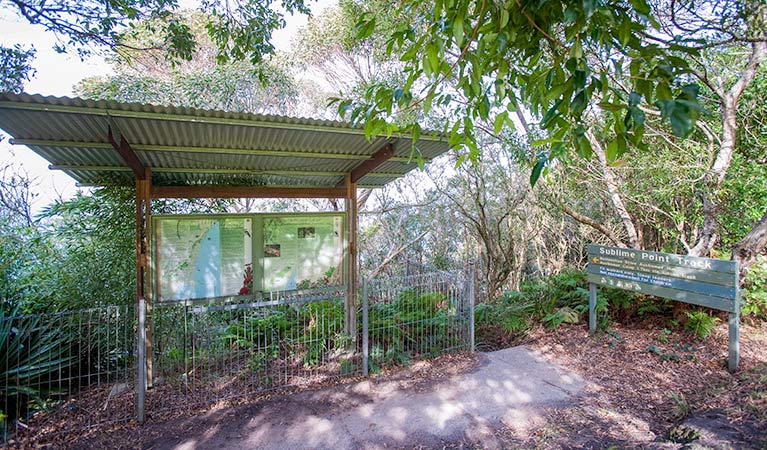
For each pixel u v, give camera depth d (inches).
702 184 197.5
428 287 197.0
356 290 185.8
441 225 414.0
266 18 196.1
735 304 151.8
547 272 345.4
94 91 309.3
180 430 127.3
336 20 379.2
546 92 61.3
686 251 222.8
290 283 194.2
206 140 147.7
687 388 145.7
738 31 144.8
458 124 80.1
